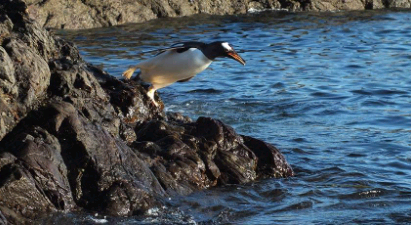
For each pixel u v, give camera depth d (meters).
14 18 14.41
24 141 11.40
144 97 15.50
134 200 11.83
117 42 32.44
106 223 11.24
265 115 20.17
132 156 12.50
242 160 14.03
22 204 10.88
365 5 47.78
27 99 12.11
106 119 13.33
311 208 12.72
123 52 29.69
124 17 39.06
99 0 38.62
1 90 11.86
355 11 46.19
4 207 10.70
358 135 17.94
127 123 14.48
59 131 11.86
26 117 12.05
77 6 37.75
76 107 12.85
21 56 12.50
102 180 11.79
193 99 21.78
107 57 28.39
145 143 13.38
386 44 33.50
